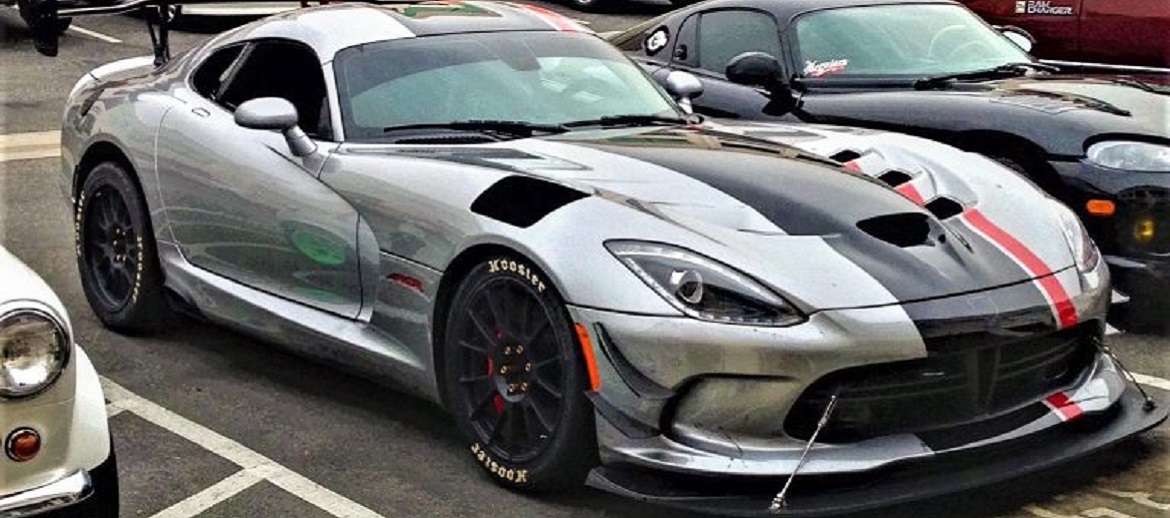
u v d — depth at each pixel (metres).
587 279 3.66
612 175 4.07
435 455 4.34
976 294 3.69
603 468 3.77
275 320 4.77
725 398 3.52
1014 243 4.01
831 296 3.53
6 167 9.00
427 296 4.16
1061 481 4.06
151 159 5.31
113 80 6.03
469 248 3.99
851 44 6.81
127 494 4.04
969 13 7.31
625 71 5.25
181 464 4.29
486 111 4.72
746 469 3.50
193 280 5.17
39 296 3.07
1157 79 8.62
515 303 3.91
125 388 4.99
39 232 7.39
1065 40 9.33
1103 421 3.96
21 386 2.99
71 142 5.84
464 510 3.91
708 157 4.28
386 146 4.55
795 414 3.53
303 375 5.14
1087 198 5.52
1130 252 5.47
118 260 5.62
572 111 4.83
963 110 5.96
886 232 3.86
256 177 4.81
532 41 5.18
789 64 6.79
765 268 3.57
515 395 3.94
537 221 3.86
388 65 4.86
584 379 3.70
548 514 3.88
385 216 4.30
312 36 5.00
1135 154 5.47
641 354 3.57
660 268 3.61
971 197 4.31
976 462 3.68
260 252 4.85
